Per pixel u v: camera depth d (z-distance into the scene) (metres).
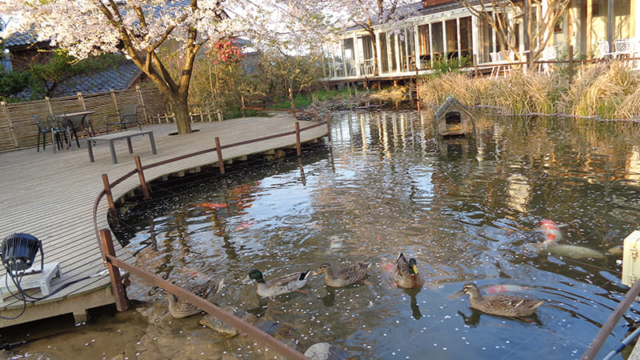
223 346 4.24
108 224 7.24
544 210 6.54
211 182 10.42
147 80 23.62
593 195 6.93
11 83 18.78
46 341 4.64
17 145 17.22
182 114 16.83
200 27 13.90
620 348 3.30
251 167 11.57
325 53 30.36
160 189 10.10
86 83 22.02
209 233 7.08
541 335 3.92
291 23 15.95
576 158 9.12
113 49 15.23
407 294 4.74
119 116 19.64
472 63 22.70
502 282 4.74
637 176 7.62
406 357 3.80
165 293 5.38
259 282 5.02
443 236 5.98
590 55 17.53
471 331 4.07
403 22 25.52
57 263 5.26
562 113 14.72
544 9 19.14
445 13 23.66
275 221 7.28
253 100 24.73
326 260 5.67
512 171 8.69
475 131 12.38
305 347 4.06
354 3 23.44
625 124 12.02
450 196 7.55
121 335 4.61
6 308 4.70
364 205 7.56
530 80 15.95
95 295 4.97
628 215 6.08
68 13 13.15
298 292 5.02
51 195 9.29
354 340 4.09
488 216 6.52
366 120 18.06
